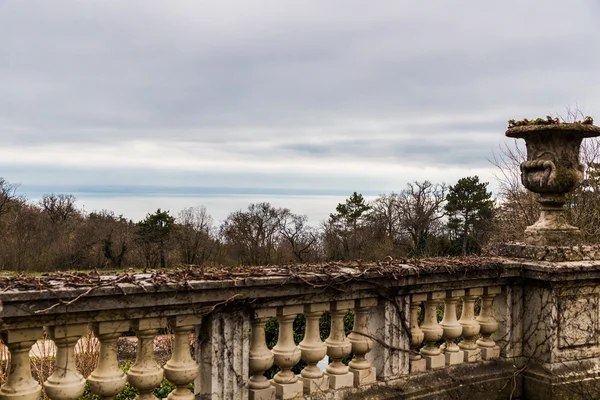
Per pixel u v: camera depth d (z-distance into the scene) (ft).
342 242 153.79
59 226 140.46
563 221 17.52
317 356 13.52
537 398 16.63
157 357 30.68
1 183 135.95
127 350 35.83
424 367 15.78
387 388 14.60
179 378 11.46
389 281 14.53
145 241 139.64
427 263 15.69
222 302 11.68
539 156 17.15
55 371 10.20
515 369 17.01
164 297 10.84
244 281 11.84
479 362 16.84
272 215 138.51
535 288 17.03
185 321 11.43
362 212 157.17
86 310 9.91
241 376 12.17
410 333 15.26
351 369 14.46
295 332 31.81
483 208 141.79
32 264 130.52
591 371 16.94
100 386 10.48
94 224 145.59
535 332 17.01
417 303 15.49
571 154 16.96
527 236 17.74
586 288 17.19
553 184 16.84
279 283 12.42
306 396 13.38
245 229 136.87
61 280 10.43
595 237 51.90
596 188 53.42
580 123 16.34
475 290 16.75
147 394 11.23
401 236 148.97
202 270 12.47
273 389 12.82
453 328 16.31
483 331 17.26
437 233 146.51
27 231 135.33
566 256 16.83
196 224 140.67
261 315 12.48
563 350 16.84
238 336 12.12
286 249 138.21
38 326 9.71
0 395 9.59
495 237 66.18
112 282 10.36
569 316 16.90
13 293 9.12
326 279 13.19
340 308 13.91
